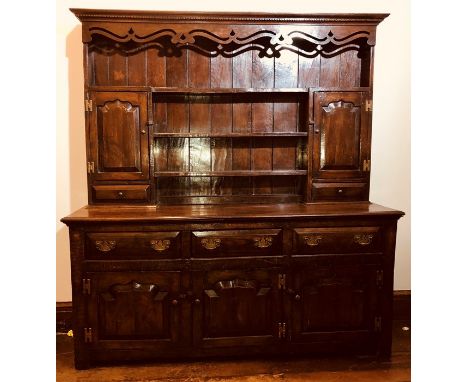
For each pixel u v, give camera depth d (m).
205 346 2.22
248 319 2.23
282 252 2.21
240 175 2.46
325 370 2.22
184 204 2.57
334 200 2.54
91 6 2.56
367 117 2.49
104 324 2.17
